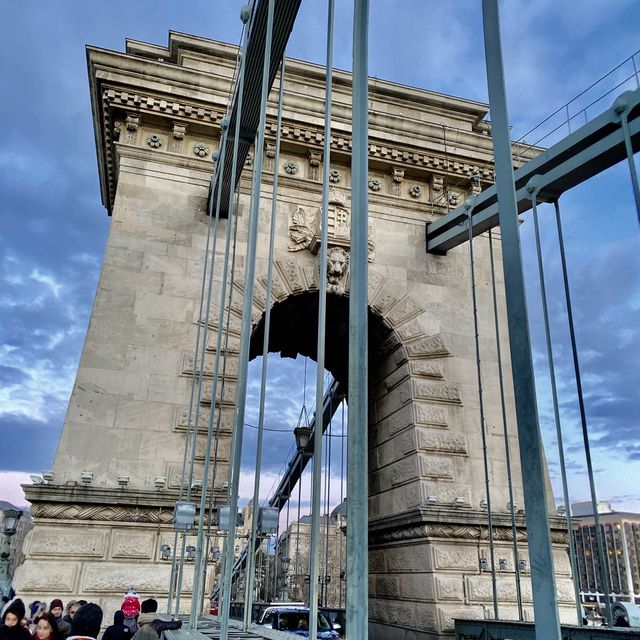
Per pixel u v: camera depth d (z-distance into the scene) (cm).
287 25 1300
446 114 2572
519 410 394
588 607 2378
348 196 2228
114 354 1822
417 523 1911
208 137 2175
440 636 1738
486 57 501
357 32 624
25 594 1515
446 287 2266
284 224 2147
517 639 1316
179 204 2059
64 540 1588
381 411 2247
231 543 852
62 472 1656
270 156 2203
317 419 636
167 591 1597
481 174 2392
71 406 1730
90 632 680
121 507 1642
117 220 1981
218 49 2339
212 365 1881
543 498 365
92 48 2077
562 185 1691
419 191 2375
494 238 2409
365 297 527
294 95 2233
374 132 2305
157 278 1947
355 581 444
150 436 1759
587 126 1628
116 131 2117
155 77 2114
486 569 1847
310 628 569
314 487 618
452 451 2012
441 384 2103
